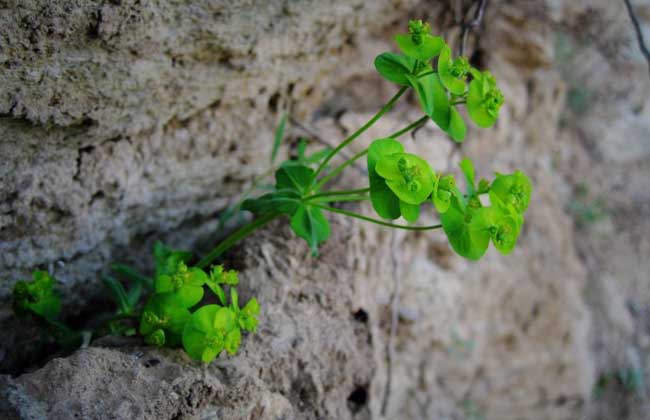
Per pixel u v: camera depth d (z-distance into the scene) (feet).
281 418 1.41
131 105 1.49
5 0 1.25
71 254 1.54
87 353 1.28
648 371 2.55
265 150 1.78
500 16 2.21
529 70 2.34
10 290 1.47
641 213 2.71
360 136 1.93
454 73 1.26
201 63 1.55
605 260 2.57
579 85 2.62
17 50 1.29
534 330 2.24
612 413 2.44
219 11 1.50
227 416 1.32
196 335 1.27
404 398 2.04
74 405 1.22
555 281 2.31
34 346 1.48
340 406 1.57
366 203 1.78
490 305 2.16
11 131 1.37
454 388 2.13
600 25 2.50
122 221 1.60
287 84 1.76
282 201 1.40
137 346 1.36
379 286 1.84
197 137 1.65
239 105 1.69
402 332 2.00
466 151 2.18
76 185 1.50
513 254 2.23
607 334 2.50
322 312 1.58
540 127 2.43
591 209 2.61
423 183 1.20
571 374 2.31
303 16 1.65
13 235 1.45
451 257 2.07
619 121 2.73
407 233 1.96
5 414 1.19
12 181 1.41
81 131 1.46
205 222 1.74
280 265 1.57
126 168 1.56
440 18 2.01
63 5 1.30
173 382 1.27
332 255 1.64
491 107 1.28
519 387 2.23
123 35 1.39
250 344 1.43
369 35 1.91
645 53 1.99
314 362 1.52
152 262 1.68
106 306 1.61
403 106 2.02
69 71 1.37
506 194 1.32
